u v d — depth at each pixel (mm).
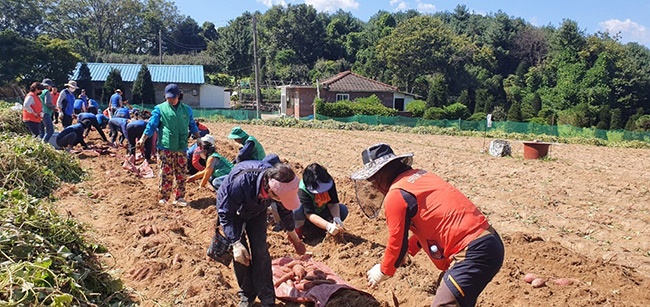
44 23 78438
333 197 7266
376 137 29703
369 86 51438
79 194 9242
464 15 103062
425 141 28312
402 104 52781
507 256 7418
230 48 78750
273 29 85875
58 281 4383
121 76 52219
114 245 6852
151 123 8695
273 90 67438
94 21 85500
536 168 17031
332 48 88375
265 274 4949
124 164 12031
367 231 8156
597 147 31016
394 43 66625
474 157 20234
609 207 11398
